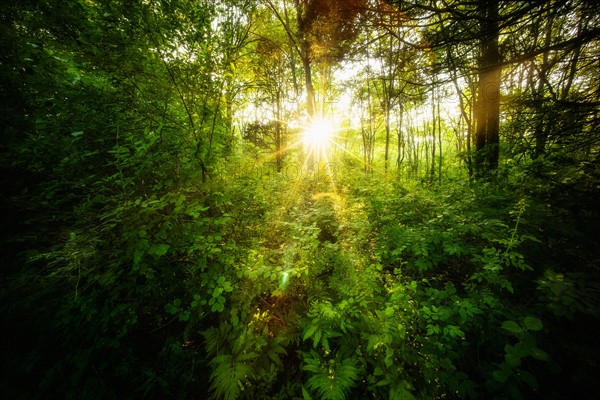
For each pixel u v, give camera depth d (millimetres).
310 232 3203
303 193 6340
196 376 2336
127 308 2213
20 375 2062
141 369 2219
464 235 3264
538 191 3760
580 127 3432
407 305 2199
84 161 2738
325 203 5215
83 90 2656
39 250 2416
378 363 1990
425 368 1831
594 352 1599
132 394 2162
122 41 2443
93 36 2408
